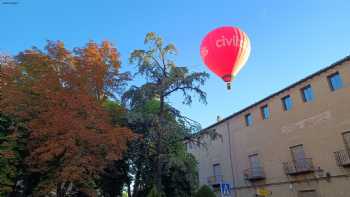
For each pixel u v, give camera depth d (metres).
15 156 16.34
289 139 24.17
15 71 17.16
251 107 28.62
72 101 16.12
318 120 22.02
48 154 14.96
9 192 18.17
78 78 17.09
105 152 17.33
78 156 15.77
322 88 21.98
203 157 35.16
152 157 19.64
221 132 32.56
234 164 29.98
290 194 23.55
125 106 19.25
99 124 16.64
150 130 17.80
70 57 18.11
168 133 17.89
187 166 20.44
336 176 20.31
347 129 19.91
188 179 20.38
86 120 16.44
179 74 17.50
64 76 16.94
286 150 24.31
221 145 32.25
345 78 20.39
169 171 19.55
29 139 16.94
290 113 24.42
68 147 15.61
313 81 22.78
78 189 18.70
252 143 28.03
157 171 17.94
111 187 23.11
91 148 16.73
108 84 18.78
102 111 17.34
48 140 15.51
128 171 23.20
